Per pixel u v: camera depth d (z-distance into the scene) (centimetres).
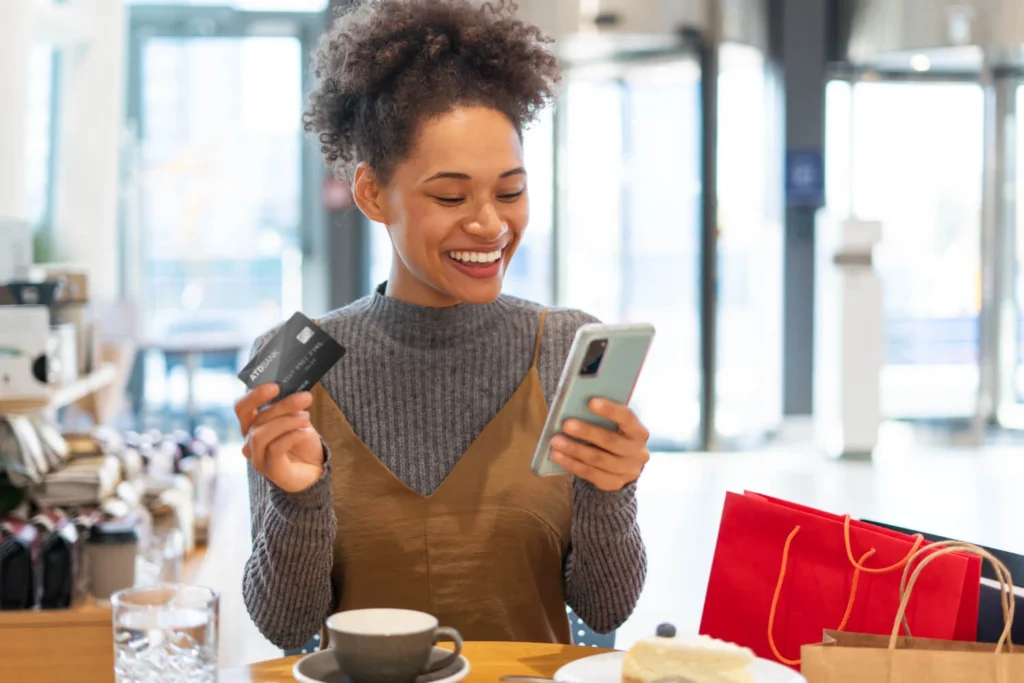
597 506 158
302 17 894
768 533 154
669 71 826
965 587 139
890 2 859
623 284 835
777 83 894
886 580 143
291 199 908
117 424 856
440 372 178
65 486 295
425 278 166
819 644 131
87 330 421
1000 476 749
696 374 842
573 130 824
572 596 175
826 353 840
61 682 243
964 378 911
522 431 177
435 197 160
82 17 808
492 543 172
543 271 838
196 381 932
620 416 139
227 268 909
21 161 577
